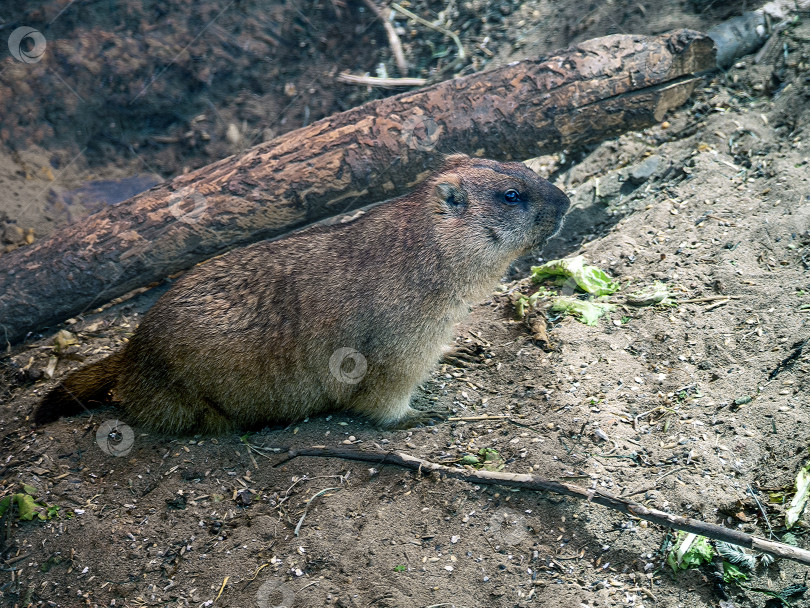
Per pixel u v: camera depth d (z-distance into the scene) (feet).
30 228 6.75
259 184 6.24
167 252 6.27
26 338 6.28
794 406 5.29
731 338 5.58
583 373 5.61
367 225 5.60
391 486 5.30
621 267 6.02
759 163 6.25
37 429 5.68
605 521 5.11
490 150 6.30
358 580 5.04
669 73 6.28
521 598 4.96
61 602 5.11
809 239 5.83
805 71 6.45
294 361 5.53
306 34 7.55
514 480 5.18
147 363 5.57
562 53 6.32
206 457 5.48
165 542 5.22
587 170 6.67
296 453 5.46
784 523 5.04
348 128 6.27
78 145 7.09
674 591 4.96
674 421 5.36
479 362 5.82
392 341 5.48
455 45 7.45
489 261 5.51
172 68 7.32
